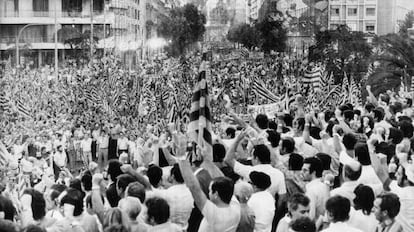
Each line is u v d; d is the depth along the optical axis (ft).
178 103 108.27
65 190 32.71
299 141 48.24
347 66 249.34
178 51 356.79
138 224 29.84
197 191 29.94
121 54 321.93
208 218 29.84
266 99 118.11
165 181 39.88
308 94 118.52
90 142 98.48
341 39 268.62
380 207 31.40
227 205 30.37
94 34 322.75
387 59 201.87
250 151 46.55
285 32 339.36
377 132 49.90
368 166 38.73
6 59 324.39
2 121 121.60
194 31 361.51
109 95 151.33
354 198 32.65
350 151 43.37
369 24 484.74
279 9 341.82
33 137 103.60
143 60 286.66
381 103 72.49
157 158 43.45
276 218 37.01
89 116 130.11
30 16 326.65
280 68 239.30
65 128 121.19
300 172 37.86
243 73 192.75
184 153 30.01
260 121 50.85
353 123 56.39
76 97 158.40
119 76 166.20
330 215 29.73
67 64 306.76
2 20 326.44
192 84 181.27
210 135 35.81
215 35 370.53
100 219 33.14
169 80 128.06
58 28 324.60
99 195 33.32
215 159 39.68
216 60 291.79
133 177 35.17
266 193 34.45
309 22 341.21
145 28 361.10
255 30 342.03
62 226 31.65
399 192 36.11
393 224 31.65
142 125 115.85
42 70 271.49
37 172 77.82
